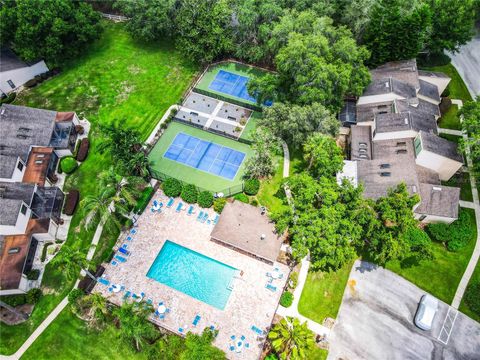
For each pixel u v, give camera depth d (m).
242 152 62.09
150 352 42.53
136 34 76.62
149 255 50.53
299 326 40.66
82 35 72.31
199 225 53.31
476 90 72.69
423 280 49.78
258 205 55.34
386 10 65.56
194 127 65.56
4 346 44.19
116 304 46.41
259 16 70.31
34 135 59.28
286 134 60.66
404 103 61.19
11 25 67.50
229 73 74.62
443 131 65.94
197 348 38.88
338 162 51.97
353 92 61.88
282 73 61.25
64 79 73.19
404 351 44.41
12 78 69.94
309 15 63.94
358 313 46.91
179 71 74.81
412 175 53.88
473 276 50.00
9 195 51.81
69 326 45.38
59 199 55.12
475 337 45.66
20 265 47.31
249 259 50.22
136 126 65.75
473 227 54.53
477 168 55.66
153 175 58.34
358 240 49.69
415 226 48.50
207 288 47.97
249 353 42.97
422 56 77.62
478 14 78.31
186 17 70.06
